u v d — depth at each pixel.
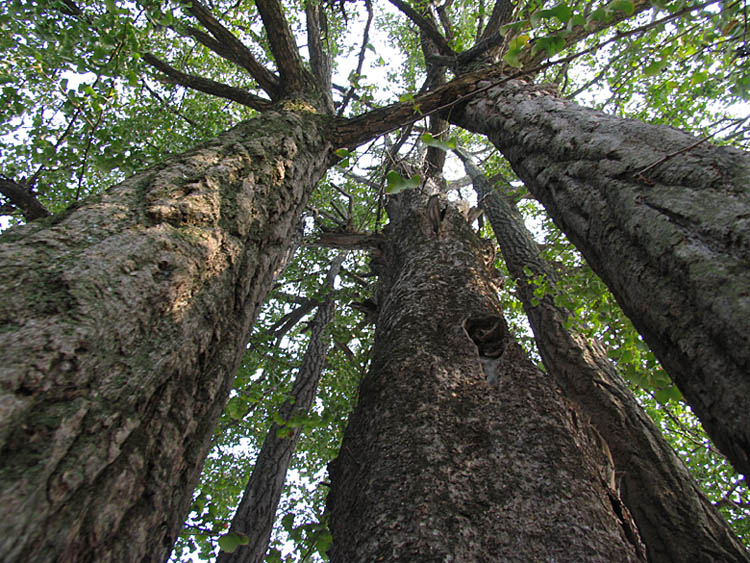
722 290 0.90
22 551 0.64
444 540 1.32
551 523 1.36
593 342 4.12
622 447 3.15
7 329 0.83
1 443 0.71
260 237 1.80
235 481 6.50
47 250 1.07
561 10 1.25
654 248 1.11
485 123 2.48
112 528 0.83
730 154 1.15
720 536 2.58
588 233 1.45
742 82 2.14
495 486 1.48
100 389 0.91
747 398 0.81
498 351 2.12
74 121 2.41
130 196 1.46
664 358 1.09
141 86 3.69
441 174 5.53
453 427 1.72
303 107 3.13
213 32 3.65
